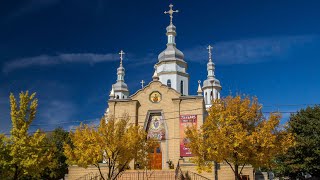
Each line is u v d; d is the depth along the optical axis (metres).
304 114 49.56
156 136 49.12
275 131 32.56
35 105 35.16
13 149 32.94
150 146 36.53
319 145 46.25
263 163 31.58
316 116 48.69
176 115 49.16
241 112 32.59
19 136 34.00
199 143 33.53
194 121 48.38
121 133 34.78
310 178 50.88
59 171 57.50
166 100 50.25
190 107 49.12
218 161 32.38
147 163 36.84
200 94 50.38
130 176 43.09
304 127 48.03
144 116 50.28
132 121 49.66
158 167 47.81
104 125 34.09
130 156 34.31
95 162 33.94
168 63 66.00
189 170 43.78
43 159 34.22
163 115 49.72
